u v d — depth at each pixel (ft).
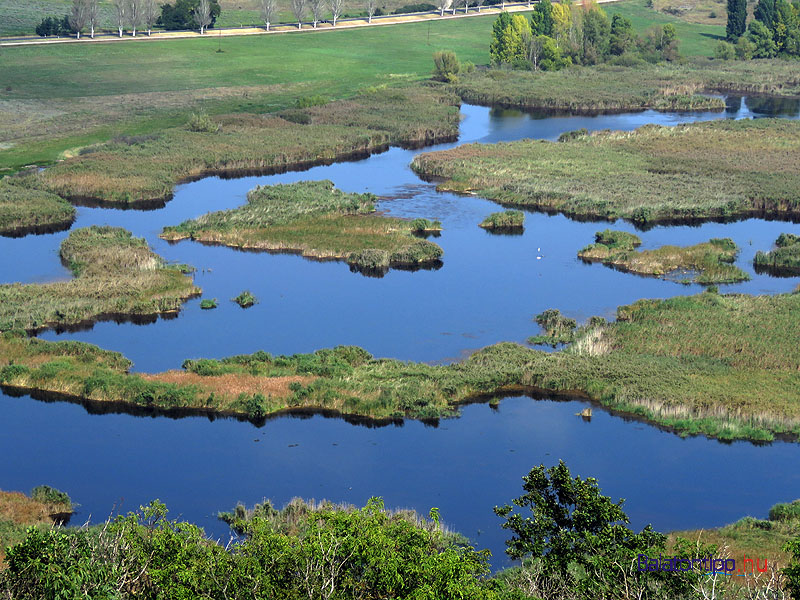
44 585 89.40
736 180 349.41
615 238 286.05
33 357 201.67
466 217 314.96
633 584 92.27
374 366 201.36
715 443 170.81
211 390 186.70
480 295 246.06
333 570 91.40
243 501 151.84
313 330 223.51
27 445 169.58
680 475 159.63
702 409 180.45
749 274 261.44
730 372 196.95
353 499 152.15
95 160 362.33
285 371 198.70
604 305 239.30
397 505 150.51
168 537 97.45
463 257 276.62
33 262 266.16
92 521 144.77
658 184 344.49
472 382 191.83
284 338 219.00
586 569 96.63
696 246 278.87
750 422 176.24
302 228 294.25
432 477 159.63
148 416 181.57
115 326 225.15
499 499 152.66
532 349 209.67
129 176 344.49
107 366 200.03
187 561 94.53
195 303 240.12
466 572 93.97
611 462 164.14
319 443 171.53
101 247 269.44
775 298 237.25
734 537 134.72
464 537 139.44
